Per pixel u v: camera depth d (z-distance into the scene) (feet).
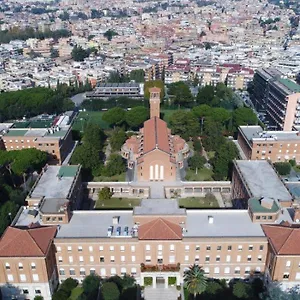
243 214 378.94
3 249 326.44
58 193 424.05
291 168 577.84
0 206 432.66
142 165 507.71
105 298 325.83
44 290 338.95
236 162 492.54
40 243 331.36
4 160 526.16
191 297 336.90
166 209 363.56
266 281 346.33
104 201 500.74
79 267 354.95
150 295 346.33
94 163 556.92
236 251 346.54
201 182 515.91
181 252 347.77
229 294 338.75
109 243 342.44
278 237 336.08
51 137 597.93
